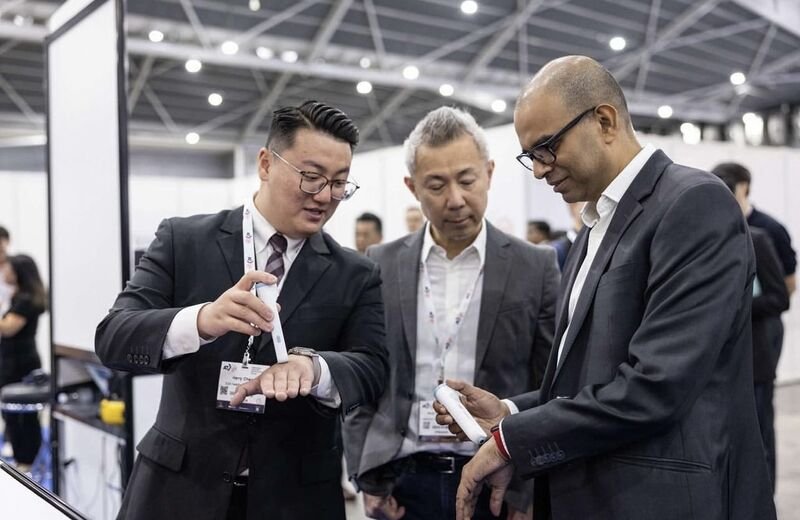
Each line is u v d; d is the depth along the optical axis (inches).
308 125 45.5
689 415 38.5
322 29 326.3
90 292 82.9
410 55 362.6
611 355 39.8
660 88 452.1
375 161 225.0
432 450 60.1
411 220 183.2
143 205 287.4
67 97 86.9
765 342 110.2
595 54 380.8
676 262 37.5
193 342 42.6
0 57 331.0
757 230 112.8
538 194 174.2
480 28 339.3
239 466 47.4
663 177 41.1
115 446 90.1
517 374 59.9
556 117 40.9
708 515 37.4
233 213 51.3
